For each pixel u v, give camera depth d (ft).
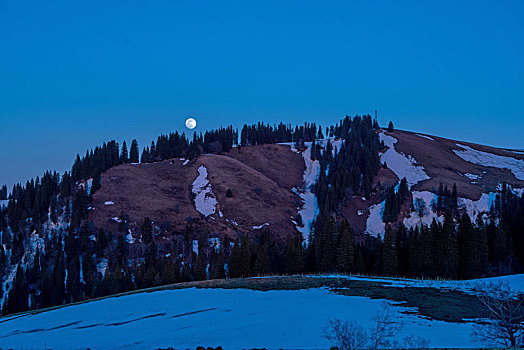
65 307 175.83
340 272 270.87
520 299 133.59
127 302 165.17
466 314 119.03
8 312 297.33
